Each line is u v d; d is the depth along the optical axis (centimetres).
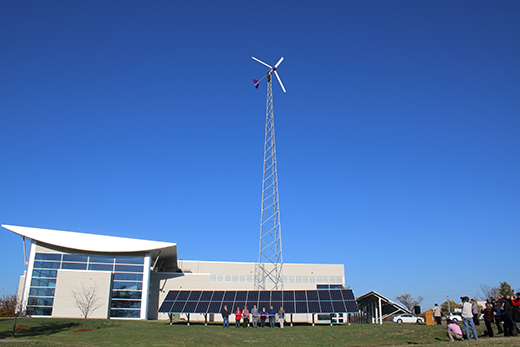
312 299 4044
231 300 4116
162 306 4075
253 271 7481
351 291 4125
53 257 4962
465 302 2133
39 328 3241
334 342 2586
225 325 3656
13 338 2608
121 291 5009
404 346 2075
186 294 4256
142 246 5166
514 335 2136
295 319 6034
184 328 3444
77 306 4322
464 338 2441
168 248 5328
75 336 2772
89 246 5022
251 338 2766
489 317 2230
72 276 4778
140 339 2639
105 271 4894
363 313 6512
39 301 4741
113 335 2844
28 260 4891
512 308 2161
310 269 7712
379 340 2634
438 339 2519
